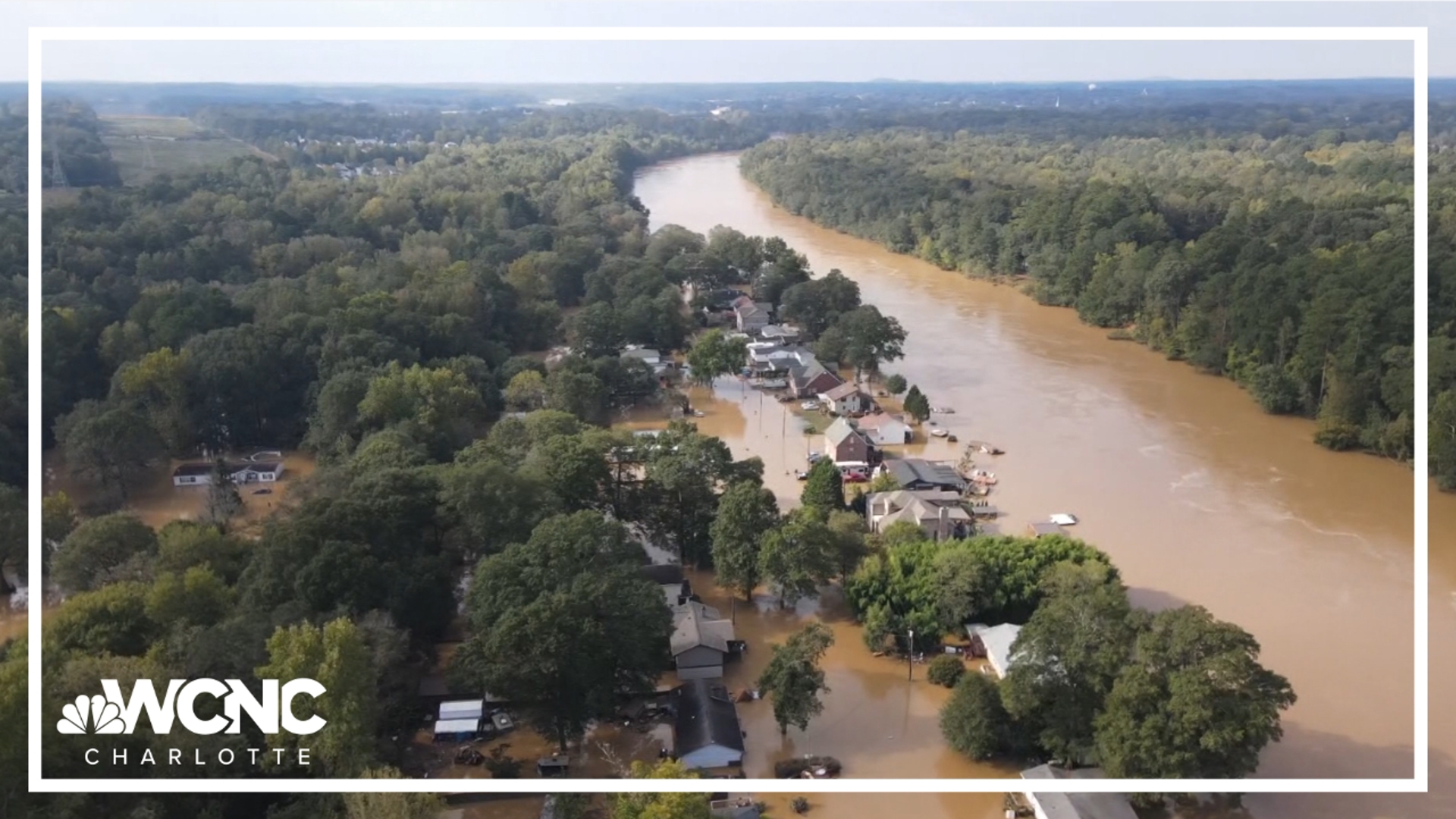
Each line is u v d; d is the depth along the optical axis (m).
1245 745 49.50
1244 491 91.62
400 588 60.16
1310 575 76.19
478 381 108.62
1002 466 97.25
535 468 75.25
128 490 91.12
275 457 98.56
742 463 82.25
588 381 106.44
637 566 63.94
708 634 64.88
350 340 105.88
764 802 52.91
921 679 63.78
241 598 60.00
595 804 51.94
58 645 54.22
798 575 68.94
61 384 101.56
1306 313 111.19
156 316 112.88
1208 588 73.94
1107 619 54.41
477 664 54.56
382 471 69.38
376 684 52.94
